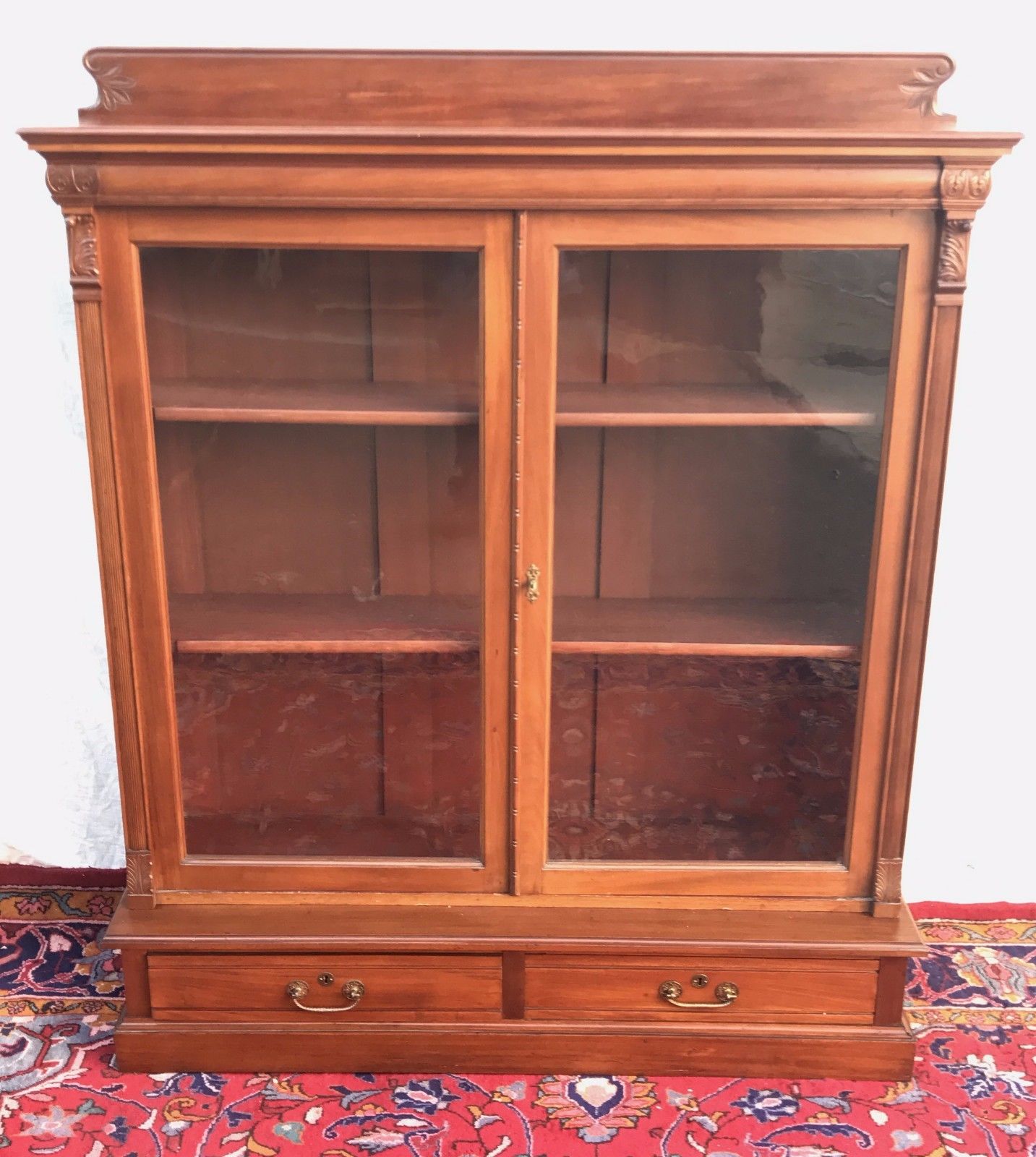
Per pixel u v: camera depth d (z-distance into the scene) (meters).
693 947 1.63
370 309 1.51
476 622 1.62
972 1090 1.69
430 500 1.58
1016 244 1.92
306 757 1.68
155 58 1.45
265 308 1.51
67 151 1.41
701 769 1.67
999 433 2.00
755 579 1.62
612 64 1.46
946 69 1.45
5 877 2.18
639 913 1.70
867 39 1.88
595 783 1.68
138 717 1.64
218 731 1.67
